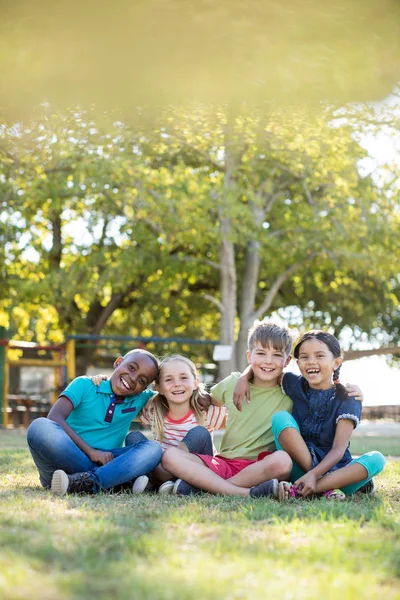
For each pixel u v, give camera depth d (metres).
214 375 25.69
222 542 2.90
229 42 3.51
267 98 4.32
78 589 2.23
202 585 2.29
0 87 3.79
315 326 26.23
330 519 3.49
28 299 21.66
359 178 19.98
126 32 3.42
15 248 21.19
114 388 5.09
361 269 20.75
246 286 22.09
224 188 18.42
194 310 25.34
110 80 3.73
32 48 3.49
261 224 20.72
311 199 20.03
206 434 5.00
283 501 4.24
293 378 5.08
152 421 5.33
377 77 4.12
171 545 2.81
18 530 3.06
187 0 3.28
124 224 21.02
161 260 21.23
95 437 5.05
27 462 6.84
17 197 18.27
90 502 4.08
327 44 3.67
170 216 18.23
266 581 2.37
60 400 4.95
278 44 3.58
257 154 18.12
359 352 18.92
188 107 7.23
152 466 4.68
